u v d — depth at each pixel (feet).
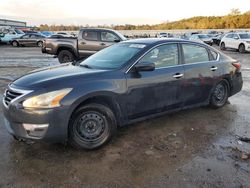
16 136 12.51
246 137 15.07
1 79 30.53
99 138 13.30
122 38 38.91
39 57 57.57
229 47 78.28
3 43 102.68
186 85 16.67
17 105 11.96
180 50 16.70
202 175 11.25
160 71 15.37
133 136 14.89
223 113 18.94
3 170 11.44
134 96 14.30
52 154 12.81
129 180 10.87
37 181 10.75
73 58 41.11
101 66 14.80
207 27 290.35
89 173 11.32
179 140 14.48
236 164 12.15
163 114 16.12
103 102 13.56
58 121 12.03
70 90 12.28
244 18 270.87
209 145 13.97
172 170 11.59
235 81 20.17
